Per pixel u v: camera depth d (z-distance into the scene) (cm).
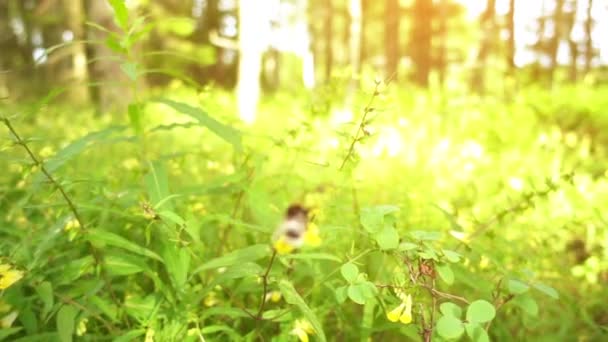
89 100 1289
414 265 161
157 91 1141
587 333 239
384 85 187
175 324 174
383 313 190
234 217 227
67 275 174
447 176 468
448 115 697
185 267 172
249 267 159
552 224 322
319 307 197
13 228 221
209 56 1584
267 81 3500
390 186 376
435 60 2492
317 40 3844
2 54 2108
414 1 2483
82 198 231
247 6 1125
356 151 193
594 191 422
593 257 282
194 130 573
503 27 1658
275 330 198
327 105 261
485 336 142
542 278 255
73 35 1377
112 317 176
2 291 174
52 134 594
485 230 232
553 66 1820
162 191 188
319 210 183
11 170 333
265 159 228
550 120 820
